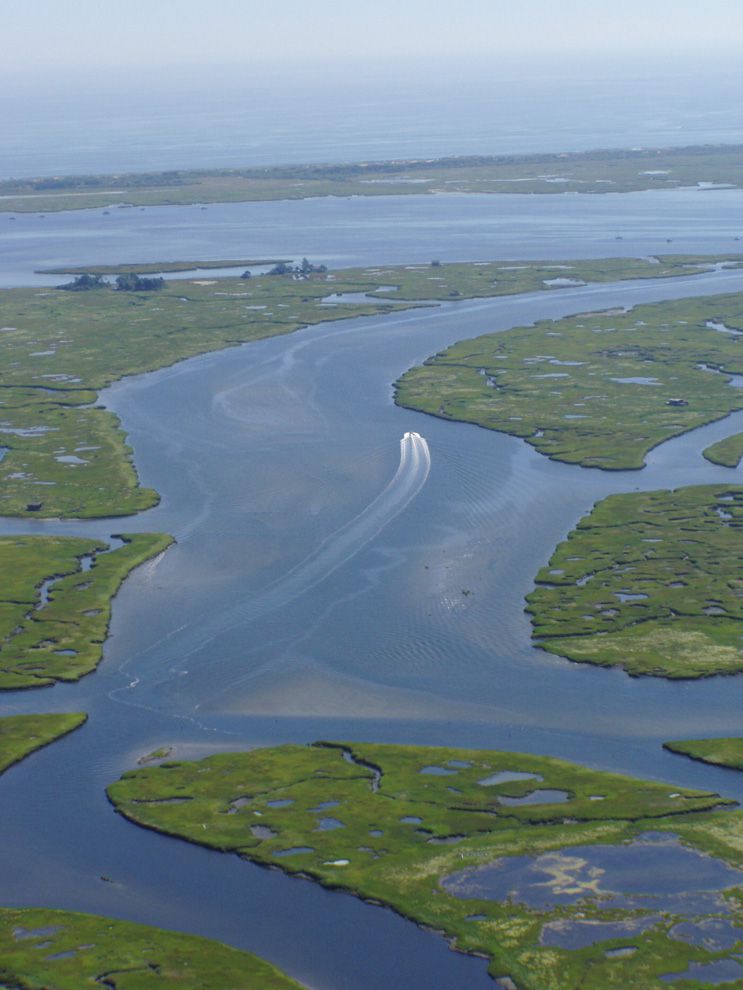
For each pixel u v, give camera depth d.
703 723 169.75
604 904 132.25
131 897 137.12
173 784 158.12
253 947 129.12
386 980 123.75
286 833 146.38
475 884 136.38
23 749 166.38
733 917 129.88
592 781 156.00
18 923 132.50
